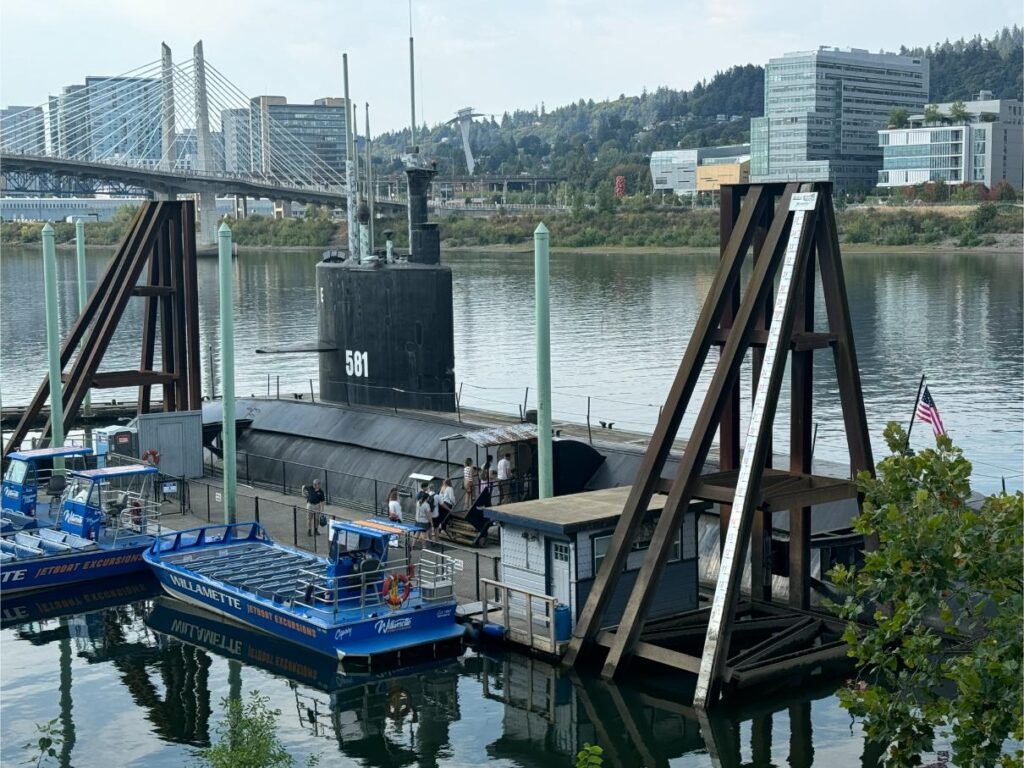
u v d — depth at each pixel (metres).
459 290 108.56
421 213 36.78
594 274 119.56
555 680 22.61
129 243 39.41
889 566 13.81
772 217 23.69
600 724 20.91
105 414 53.19
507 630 24.11
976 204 143.25
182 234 38.44
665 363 67.06
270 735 18.28
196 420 38.31
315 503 31.73
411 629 24.25
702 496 22.23
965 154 176.62
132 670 24.19
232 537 30.05
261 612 25.56
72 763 20.03
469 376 65.00
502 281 116.94
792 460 23.77
